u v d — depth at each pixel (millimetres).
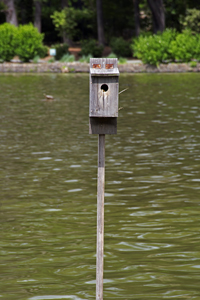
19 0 108750
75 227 13719
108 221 14172
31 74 77875
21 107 40000
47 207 15414
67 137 27016
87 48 95188
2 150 23609
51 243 12609
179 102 42250
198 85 57344
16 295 9977
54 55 91250
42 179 18562
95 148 24078
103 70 8773
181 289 10172
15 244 12570
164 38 80938
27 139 26406
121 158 21906
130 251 12086
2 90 53688
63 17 105500
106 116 8773
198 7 101938
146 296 9883
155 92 50562
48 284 10430
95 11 111750
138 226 13742
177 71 80500
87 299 9812
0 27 85562
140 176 18906
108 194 16734
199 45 80062
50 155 22516
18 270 11109
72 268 11219
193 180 18281
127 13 114750
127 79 66750
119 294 9984
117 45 97500
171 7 102000
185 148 23844
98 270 9195
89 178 18703
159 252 11977
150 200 16047
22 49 85062
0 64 82938
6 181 18312
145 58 80000
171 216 14523
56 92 51375
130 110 37875
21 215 14711
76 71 81750
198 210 15039
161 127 30094
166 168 20062
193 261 11453
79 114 35938
